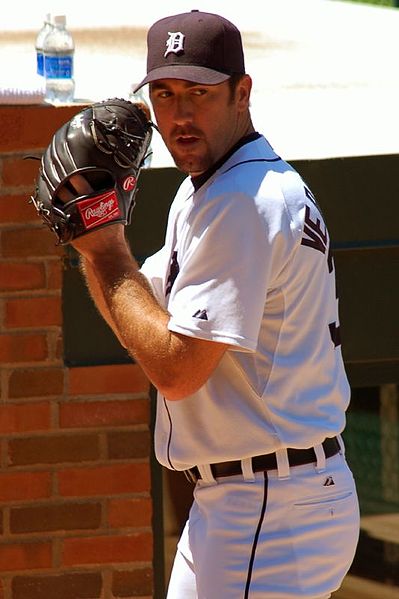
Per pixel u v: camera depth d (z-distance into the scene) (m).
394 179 16.02
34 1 34.50
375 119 19.33
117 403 15.71
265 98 21.59
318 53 27.66
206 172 10.69
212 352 10.27
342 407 11.39
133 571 15.93
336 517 11.22
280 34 31.05
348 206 16.02
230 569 10.95
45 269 15.39
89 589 15.88
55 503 15.73
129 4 34.69
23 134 14.96
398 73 24.75
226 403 10.84
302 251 10.52
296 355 10.80
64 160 10.52
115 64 23.12
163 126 10.55
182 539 11.73
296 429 10.87
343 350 16.36
